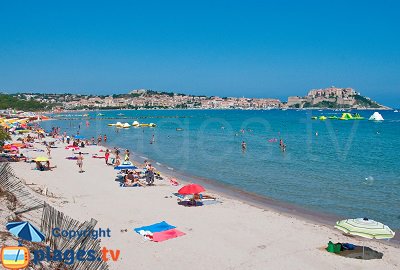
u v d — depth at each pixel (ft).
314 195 97.40
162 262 51.62
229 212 77.05
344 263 52.85
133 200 84.94
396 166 143.64
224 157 171.01
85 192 91.50
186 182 111.96
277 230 66.33
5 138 164.86
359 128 384.88
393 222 75.15
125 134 304.91
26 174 113.29
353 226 54.24
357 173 128.88
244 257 54.08
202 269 49.93
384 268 51.60
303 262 52.90
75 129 362.53
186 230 65.00
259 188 105.81
